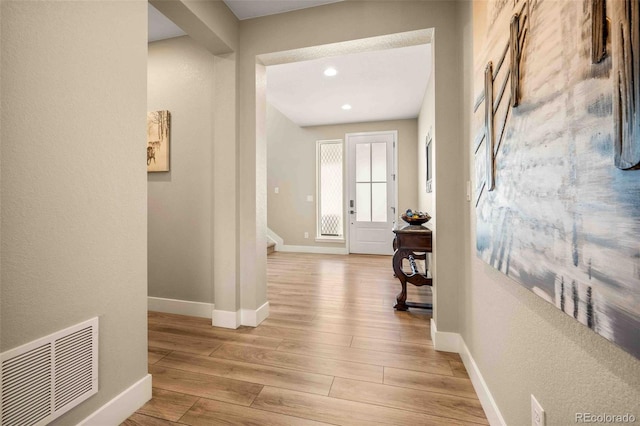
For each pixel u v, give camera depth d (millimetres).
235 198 2348
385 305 2846
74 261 1139
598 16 581
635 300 506
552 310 809
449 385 1575
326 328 2318
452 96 1922
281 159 6156
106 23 1251
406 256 2703
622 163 526
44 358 1041
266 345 2037
